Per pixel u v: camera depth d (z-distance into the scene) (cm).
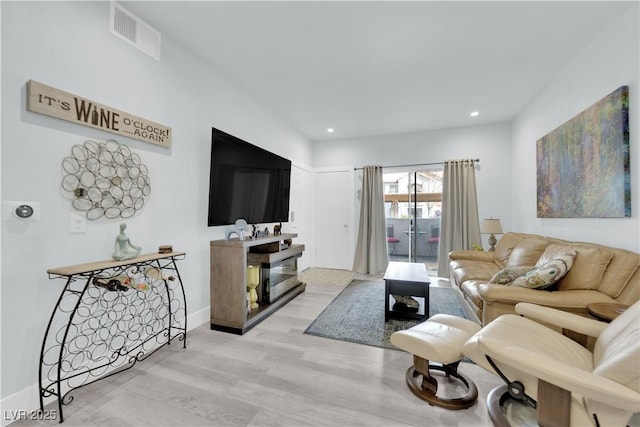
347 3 195
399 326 263
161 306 227
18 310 146
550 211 299
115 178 192
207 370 189
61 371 161
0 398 139
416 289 271
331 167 542
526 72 287
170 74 234
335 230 540
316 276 473
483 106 376
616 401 90
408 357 208
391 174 518
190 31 227
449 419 146
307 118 425
